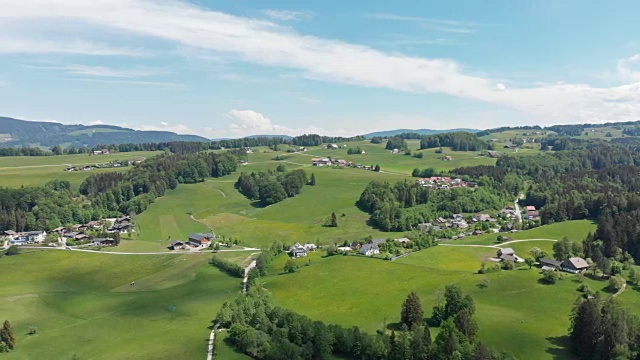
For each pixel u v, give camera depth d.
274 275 169.25
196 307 140.38
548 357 100.12
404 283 149.25
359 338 104.38
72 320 134.00
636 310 121.81
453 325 100.00
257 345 105.38
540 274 148.12
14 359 108.25
